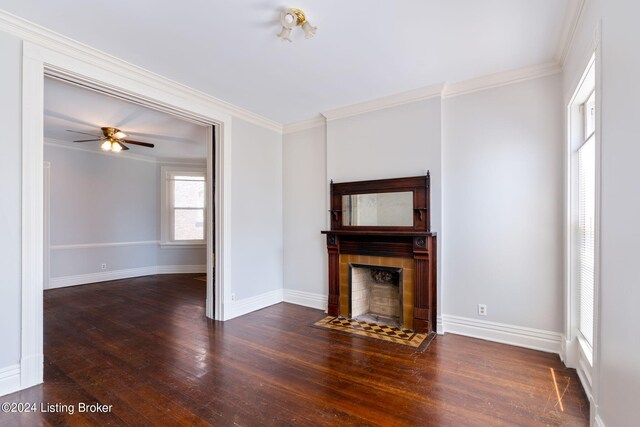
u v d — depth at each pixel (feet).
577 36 7.06
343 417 6.39
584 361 7.47
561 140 9.09
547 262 9.33
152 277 21.49
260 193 13.98
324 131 13.85
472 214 10.44
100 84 8.67
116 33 7.57
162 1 6.41
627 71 4.33
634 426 4.15
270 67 9.36
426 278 10.78
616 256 4.71
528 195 9.59
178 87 10.48
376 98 11.87
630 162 4.26
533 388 7.38
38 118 7.45
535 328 9.52
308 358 9.04
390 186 11.64
